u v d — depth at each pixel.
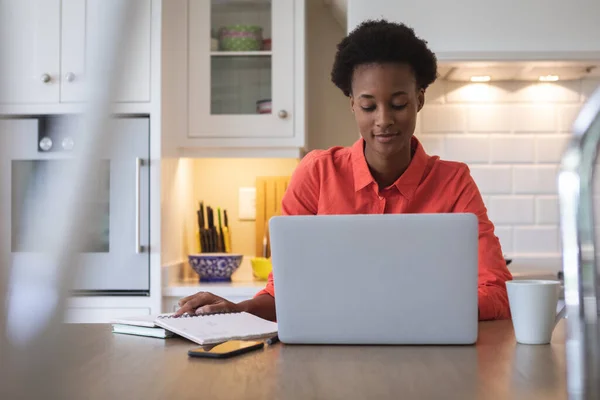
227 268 2.84
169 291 2.69
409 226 1.05
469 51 2.64
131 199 2.69
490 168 2.92
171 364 0.91
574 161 0.75
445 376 0.80
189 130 2.92
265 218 3.17
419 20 2.75
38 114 2.64
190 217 3.17
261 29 2.93
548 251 2.91
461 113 2.93
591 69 2.73
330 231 1.06
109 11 0.14
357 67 1.55
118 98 0.14
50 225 0.13
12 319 0.13
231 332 1.15
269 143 2.91
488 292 1.44
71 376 0.17
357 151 1.67
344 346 1.07
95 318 2.67
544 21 2.74
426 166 1.66
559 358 0.94
